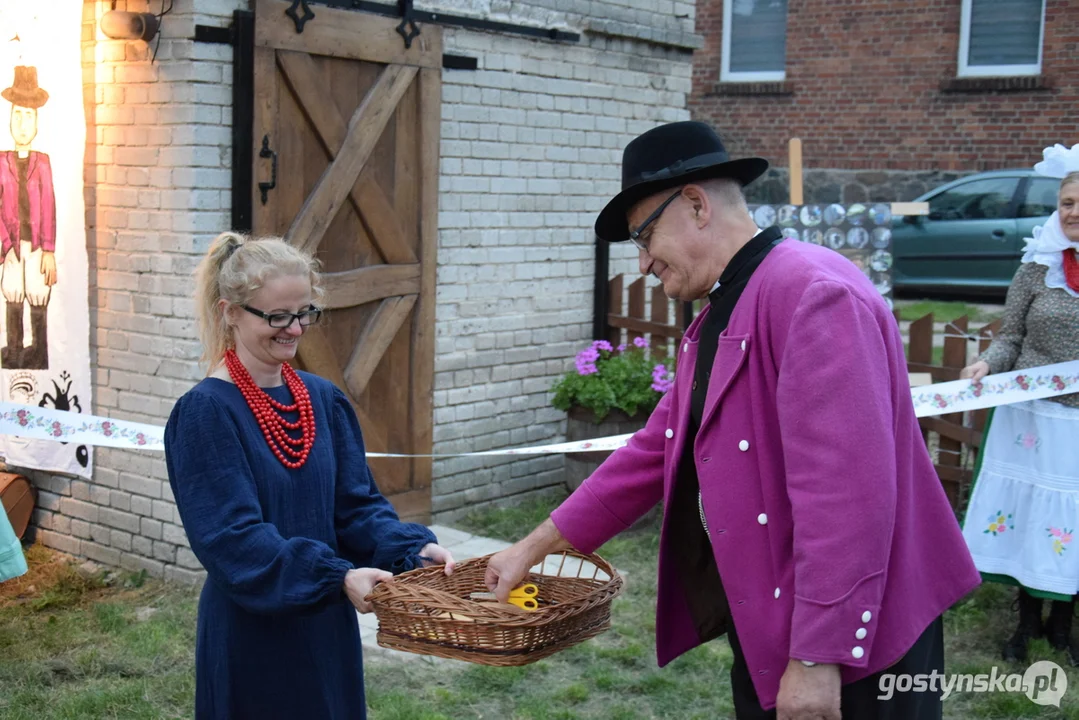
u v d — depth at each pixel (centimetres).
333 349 518
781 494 221
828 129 1421
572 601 228
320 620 251
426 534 263
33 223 500
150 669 412
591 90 639
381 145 525
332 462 258
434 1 542
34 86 490
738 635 226
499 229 600
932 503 232
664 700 394
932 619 227
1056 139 1305
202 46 454
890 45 1373
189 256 463
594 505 261
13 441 536
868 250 629
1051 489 417
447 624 223
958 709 393
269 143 473
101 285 497
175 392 477
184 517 237
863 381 207
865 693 221
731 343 227
